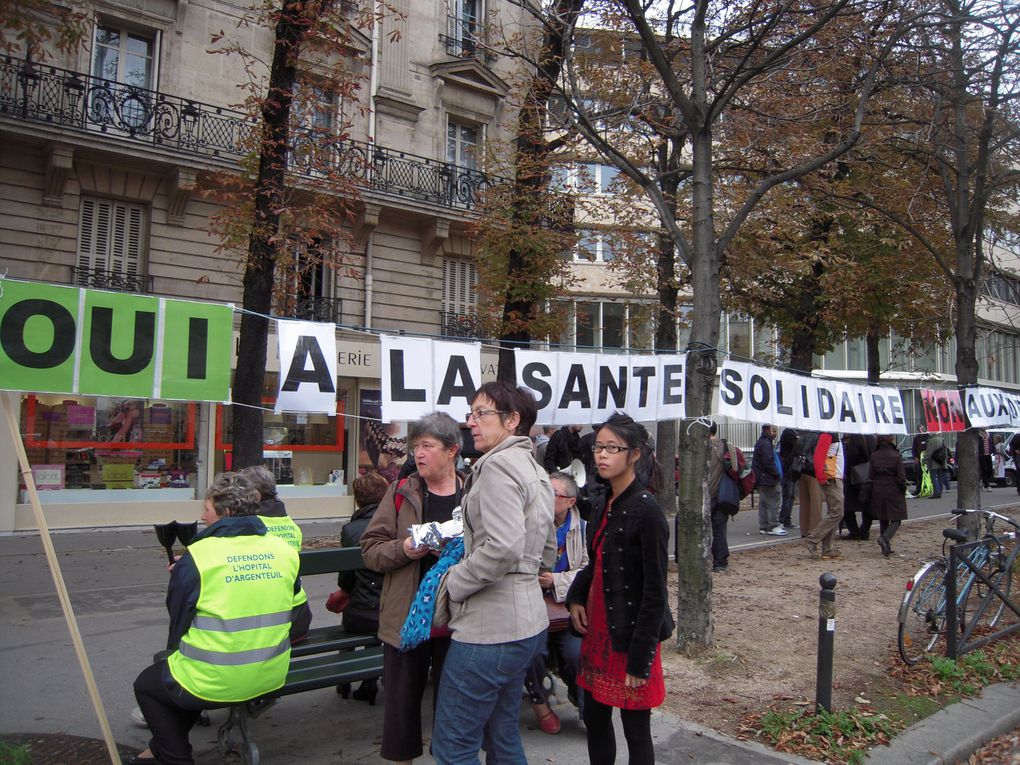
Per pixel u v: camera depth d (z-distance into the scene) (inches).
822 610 178.2
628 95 446.3
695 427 229.5
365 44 669.3
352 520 183.3
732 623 261.1
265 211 382.6
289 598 135.1
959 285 358.6
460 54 729.0
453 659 110.7
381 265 676.1
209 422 589.3
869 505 406.6
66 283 531.8
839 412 306.8
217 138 585.0
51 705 180.5
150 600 306.0
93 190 544.7
